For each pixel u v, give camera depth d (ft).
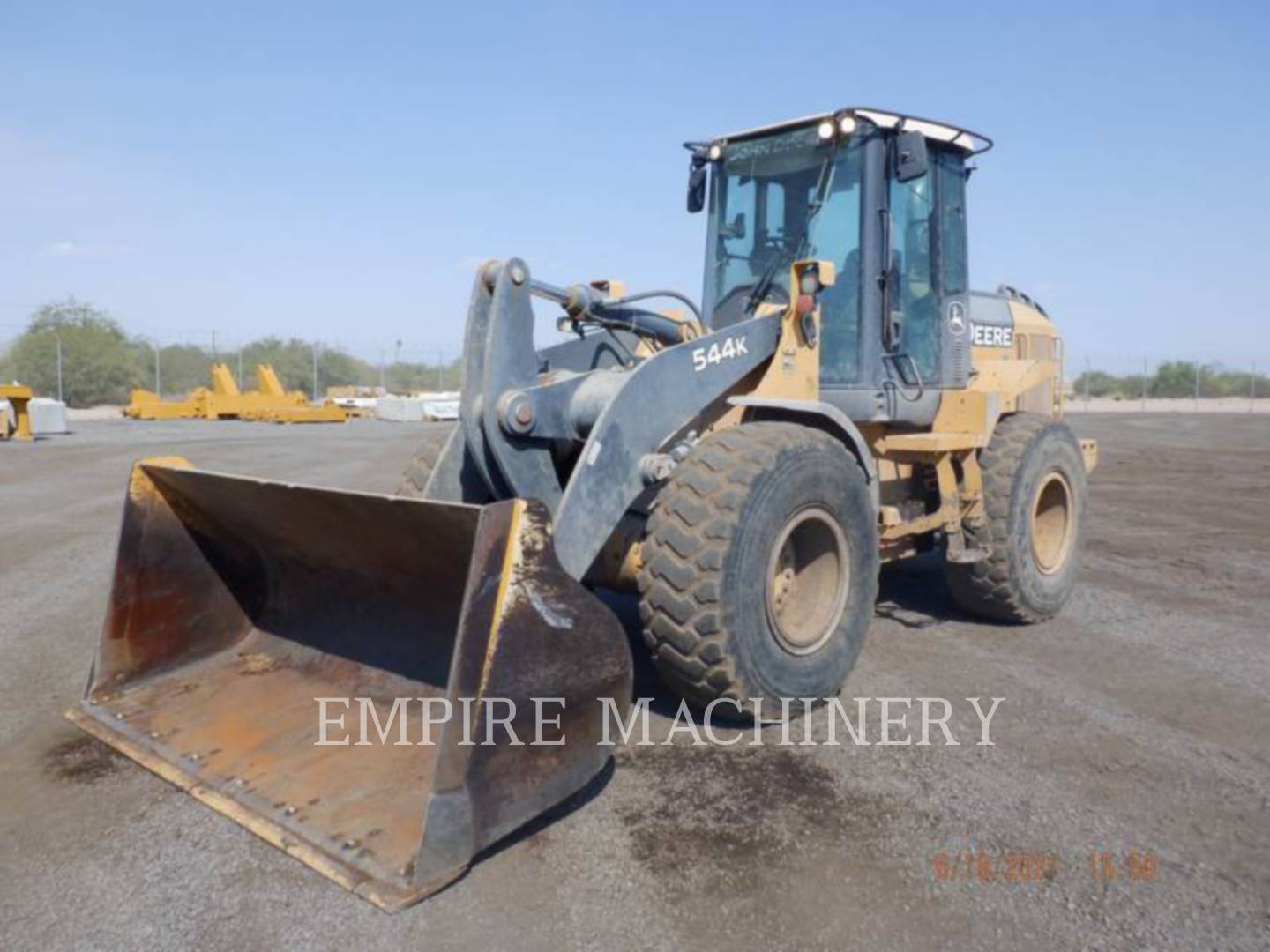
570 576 9.82
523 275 11.83
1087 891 8.93
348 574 12.84
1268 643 17.22
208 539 13.61
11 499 36.06
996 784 11.20
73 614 18.67
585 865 9.33
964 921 8.44
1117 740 12.57
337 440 73.77
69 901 8.73
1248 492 41.14
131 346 166.30
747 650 11.90
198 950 8.00
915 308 17.26
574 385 12.32
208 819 10.21
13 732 12.60
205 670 13.38
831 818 10.32
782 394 14.35
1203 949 8.07
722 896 8.81
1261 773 11.55
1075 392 192.34
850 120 15.46
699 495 11.78
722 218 17.94
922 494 17.92
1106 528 31.04
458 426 13.14
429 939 8.13
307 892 8.85
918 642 17.21
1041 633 17.88
